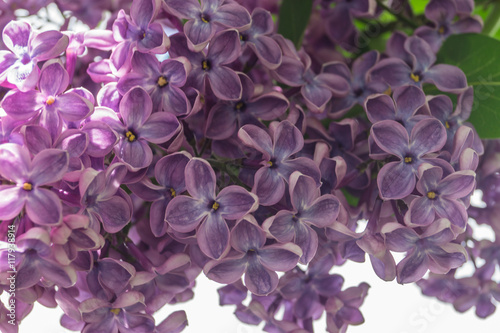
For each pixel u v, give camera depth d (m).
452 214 0.24
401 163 0.25
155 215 0.25
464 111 0.27
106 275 0.24
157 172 0.24
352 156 0.27
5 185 0.22
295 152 0.25
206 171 0.24
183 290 0.26
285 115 0.27
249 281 0.24
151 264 0.25
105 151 0.23
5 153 0.22
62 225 0.22
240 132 0.24
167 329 0.26
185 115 0.25
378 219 0.26
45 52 0.24
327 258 0.27
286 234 0.24
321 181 0.25
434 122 0.25
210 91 0.25
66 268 0.23
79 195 0.23
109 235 0.25
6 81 0.24
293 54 0.26
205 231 0.24
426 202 0.25
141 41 0.24
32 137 0.23
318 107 0.26
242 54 0.26
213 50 0.25
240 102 0.25
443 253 0.25
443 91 0.27
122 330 0.25
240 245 0.24
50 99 0.23
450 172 0.25
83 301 0.24
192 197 0.24
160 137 0.24
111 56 0.25
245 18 0.25
